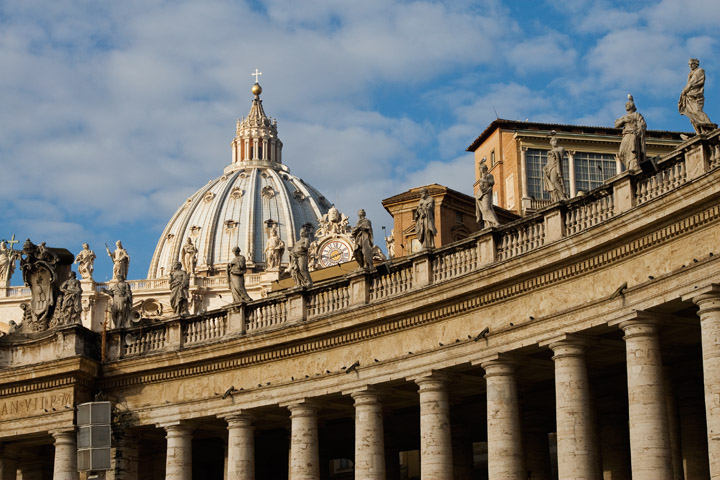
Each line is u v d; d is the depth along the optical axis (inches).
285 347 2442.2
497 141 4114.2
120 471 2628.0
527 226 2108.8
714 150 1780.3
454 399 2458.2
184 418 2571.4
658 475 1787.6
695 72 1843.0
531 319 2027.6
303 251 2498.8
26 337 2785.4
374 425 2288.4
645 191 1893.5
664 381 2171.5
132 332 2714.1
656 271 1827.0
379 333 2292.1
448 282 2151.8
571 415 1937.7
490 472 2058.3
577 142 3993.6
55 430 2650.1
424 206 2310.5
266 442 2920.8
